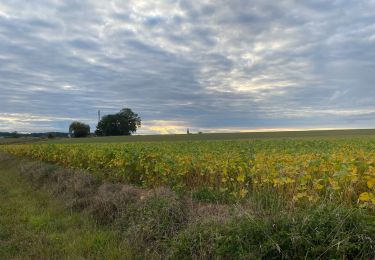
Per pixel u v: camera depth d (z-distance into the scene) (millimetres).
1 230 6965
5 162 26750
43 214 8109
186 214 6270
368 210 5047
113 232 6527
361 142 21828
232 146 19844
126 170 10781
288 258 4316
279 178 6352
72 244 6023
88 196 8961
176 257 5094
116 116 98062
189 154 11898
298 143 21969
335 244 4137
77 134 101688
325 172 6316
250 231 4754
